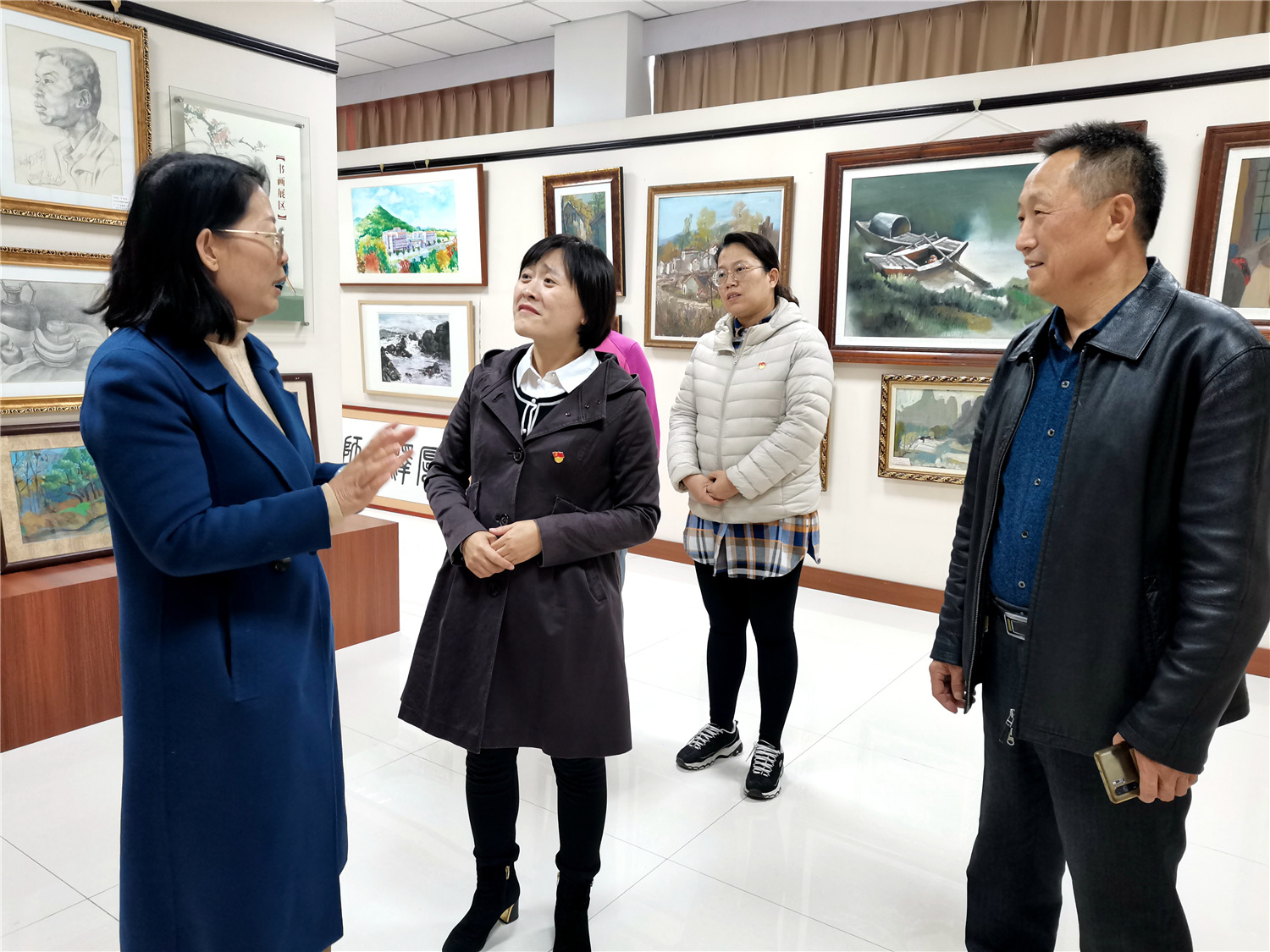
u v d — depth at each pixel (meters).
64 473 2.78
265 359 1.31
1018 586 1.38
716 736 2.58
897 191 4.10
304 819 1.19
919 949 1.79
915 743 2.74
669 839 2.18
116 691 2.74
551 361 1.71
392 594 3.64
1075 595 1.25
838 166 4.20
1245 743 2.77
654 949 1.76
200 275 1.09
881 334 4.24
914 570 4.30
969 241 3.96
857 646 3.67
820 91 5.03
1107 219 1.22
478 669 1.59
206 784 1.10
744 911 1.89
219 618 1.13
